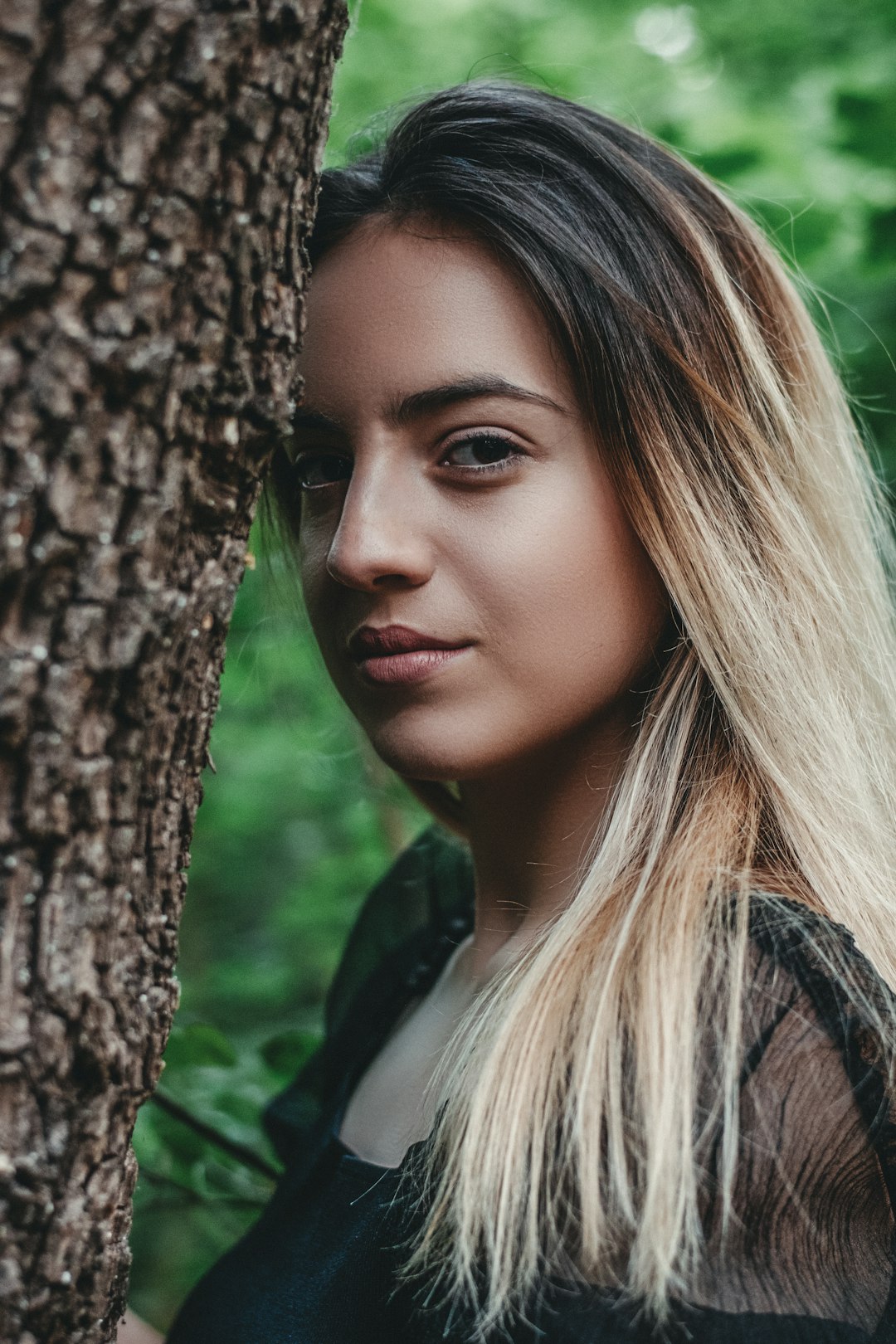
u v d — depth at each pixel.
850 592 1.22
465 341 1.02
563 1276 0.83
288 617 1.63
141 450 0.70
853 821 1.08
